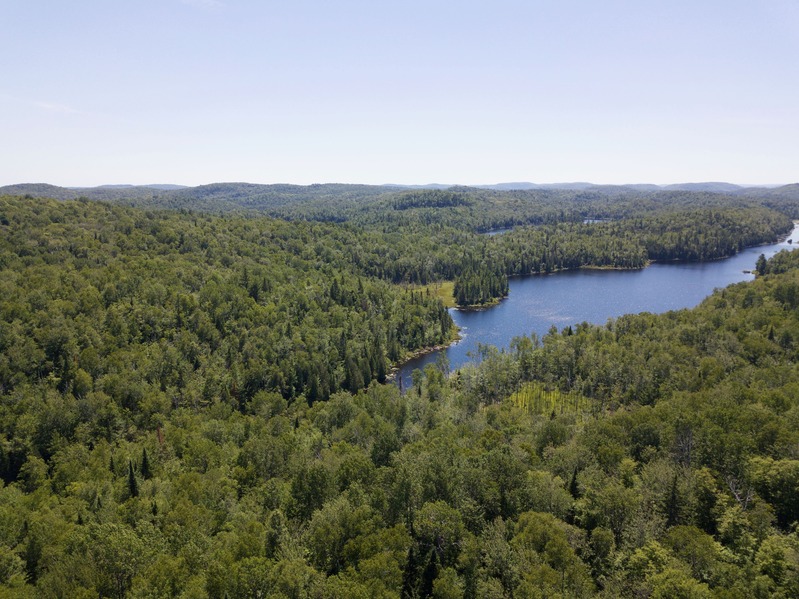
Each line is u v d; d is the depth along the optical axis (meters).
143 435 150.88
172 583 60.38
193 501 89.50
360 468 89.06
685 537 62.88
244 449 112.12
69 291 195.25
